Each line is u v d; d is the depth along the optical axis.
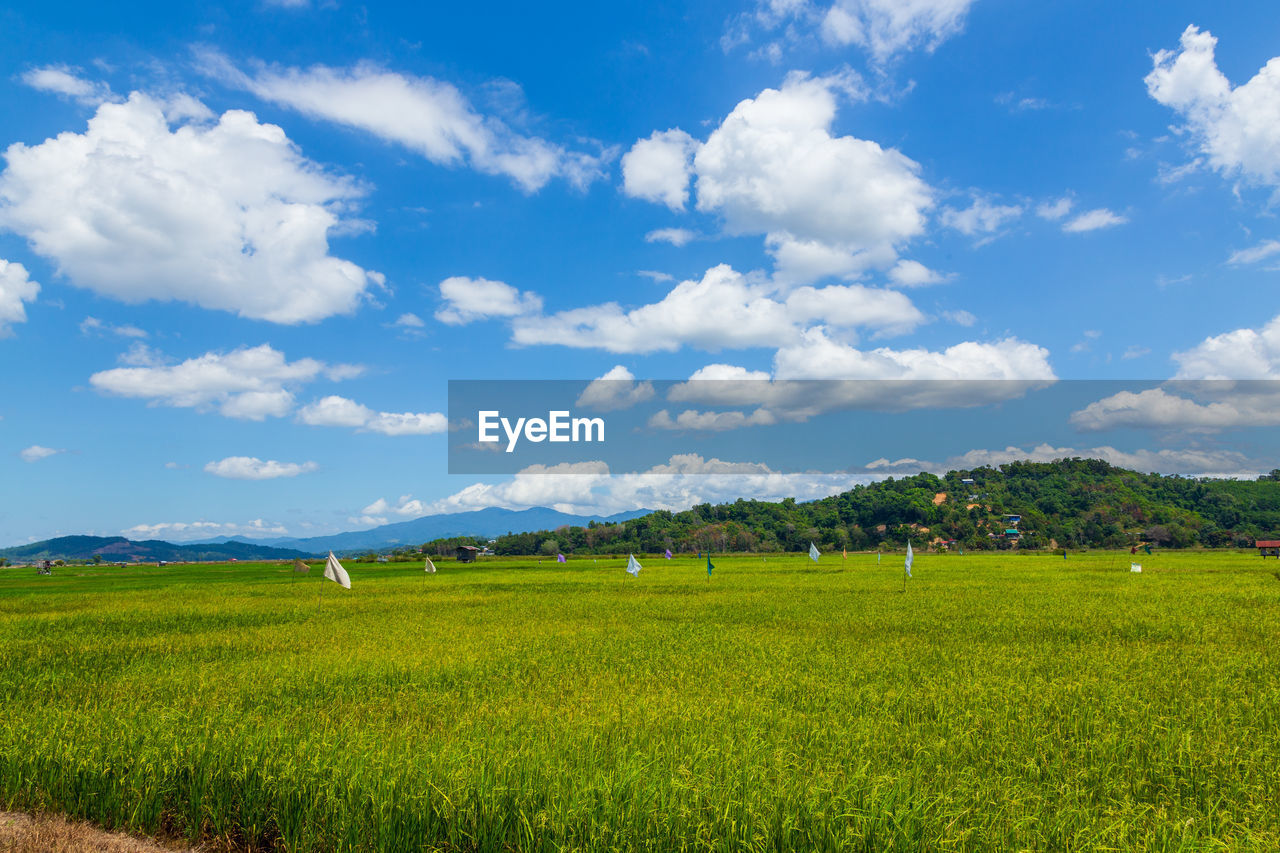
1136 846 5.99
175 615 29.42
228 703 11.24
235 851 6.80
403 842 6.41
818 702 10.99
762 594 36.47
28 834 6.84
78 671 15.56
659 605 30.92
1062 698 11.11
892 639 18.92
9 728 8.90
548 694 12.11
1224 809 6.91
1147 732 9.23
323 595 42.19
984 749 8.60
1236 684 12.17
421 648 18.34
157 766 7.48
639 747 8.28
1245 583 41.28
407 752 7.80
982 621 22.81
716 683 12.59
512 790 6.74
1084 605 27.94
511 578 60.09
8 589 54.28
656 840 6.01
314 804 6.79
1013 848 5.94
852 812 6.23
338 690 12.55
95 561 162.25
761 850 5.94
